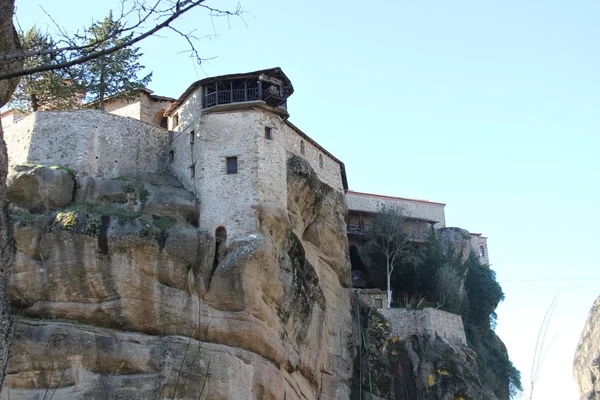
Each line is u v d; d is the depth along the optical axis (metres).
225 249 34.94
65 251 31.73
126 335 30.61
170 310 31.95
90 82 43.34
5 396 28.41
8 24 11.69
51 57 11.02
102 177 37.94
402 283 55.66
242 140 37.94
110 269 31.77
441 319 50.72
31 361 29.05
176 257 32.81
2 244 10.12
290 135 44.09
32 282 31.34
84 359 29.48
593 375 68.44
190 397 29.81
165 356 30.50
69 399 28.52
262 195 36.59
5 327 9.99
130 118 40.16
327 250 46.06
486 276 61.03
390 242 56.28
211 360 30.95
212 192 36.88
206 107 39.38
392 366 47.06
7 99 12.02
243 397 30.98
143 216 34.12
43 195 34.72
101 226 32.41
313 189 42.84
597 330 71.44
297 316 36.59
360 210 58.88
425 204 64.12
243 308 32.88
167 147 41.22
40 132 38.09
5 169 10.41
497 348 58.75
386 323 48.00
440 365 47.91
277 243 36.34
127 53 43.72
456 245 60.81
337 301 45.62
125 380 29.50
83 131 38.22
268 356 33.34
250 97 39.19
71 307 31.08
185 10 9.61
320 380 40.69
